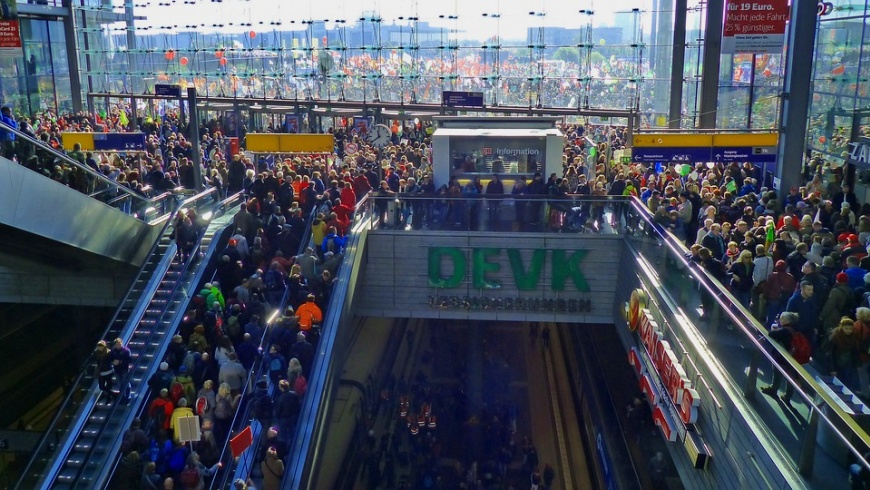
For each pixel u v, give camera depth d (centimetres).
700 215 1673
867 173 2052
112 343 1603
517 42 3672
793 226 1402
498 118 2316
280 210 1892
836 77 2272
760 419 965
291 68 4128
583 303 2041
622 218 1991
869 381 977
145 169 2456
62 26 4100
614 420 1981
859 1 2111
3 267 2039
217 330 1480
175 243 1919
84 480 1304
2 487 2147
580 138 3278
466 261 2066
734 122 3147
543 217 2025
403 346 2939
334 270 1772
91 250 1845
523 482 2097
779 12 1966
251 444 1292
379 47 3909
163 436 1304
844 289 1081
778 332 961
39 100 3997
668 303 1384
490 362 2833
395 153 2822
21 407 2312
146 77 4450
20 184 1622
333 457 1959
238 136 3881
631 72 3528
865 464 728
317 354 1527
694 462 1141
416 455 2184
